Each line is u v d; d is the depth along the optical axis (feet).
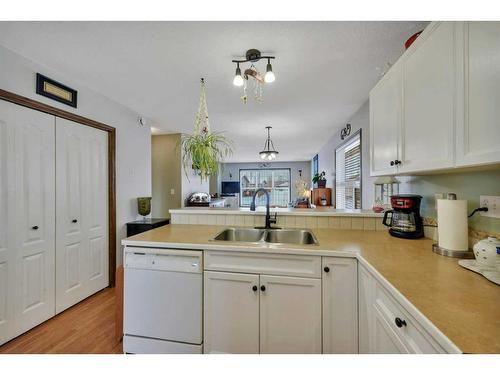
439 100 3.31
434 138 3.42
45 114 6.64
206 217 7.15
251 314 4.54
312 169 28.43
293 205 15.23
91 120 8.07
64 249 7.21
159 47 5.57
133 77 7.18
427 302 2.45
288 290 4.41
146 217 11.21
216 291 4.68
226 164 33.06
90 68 6.62
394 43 5.42
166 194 15.33
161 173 15.40
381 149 5.09
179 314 4.80
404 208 5.30
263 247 4.49
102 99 8.63
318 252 4.28
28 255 6.18
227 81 7.41
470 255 3.78
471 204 4.02
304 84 7.60
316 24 4.77
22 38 5.24
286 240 6.31
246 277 4.54
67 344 5.62
